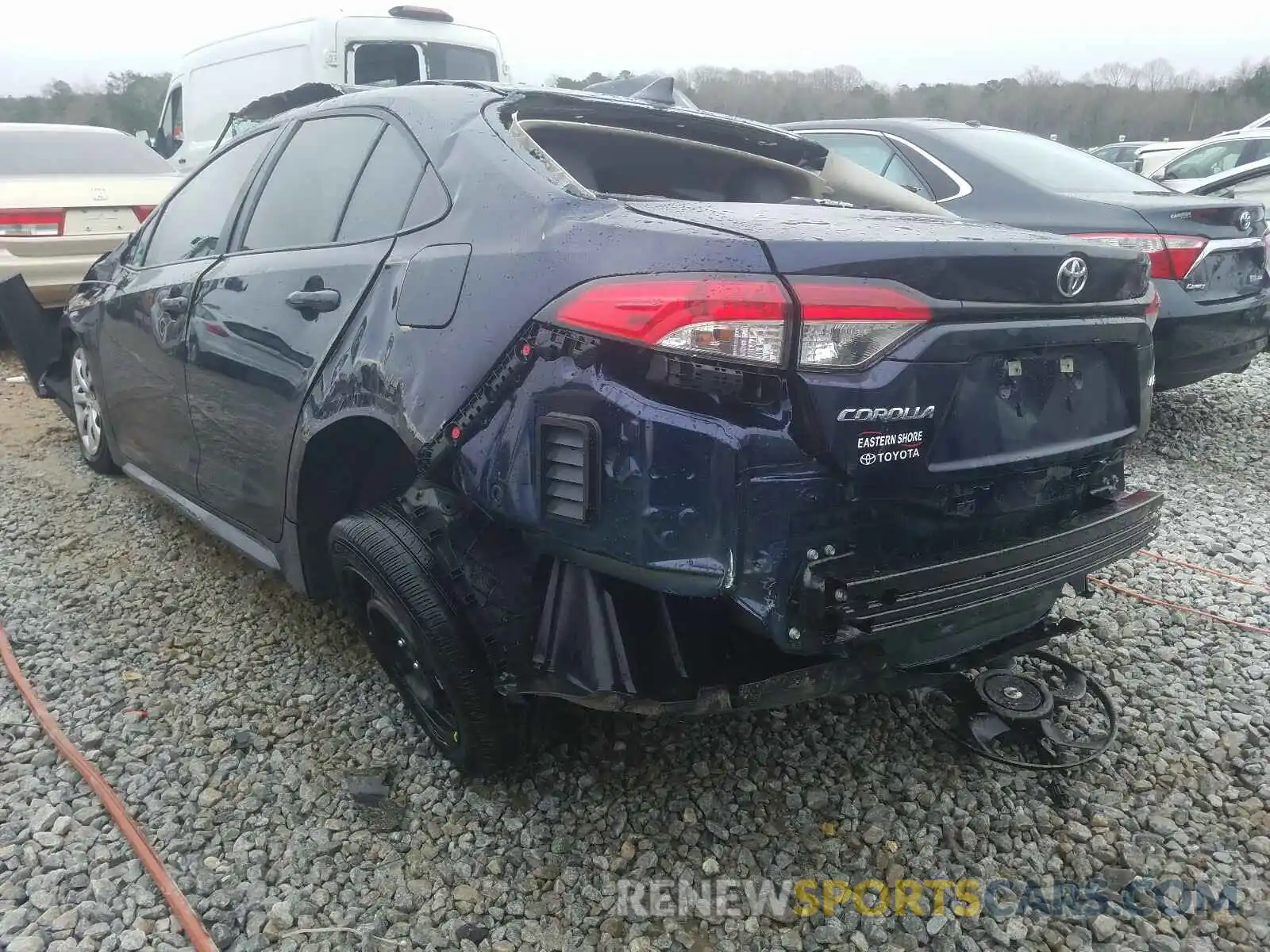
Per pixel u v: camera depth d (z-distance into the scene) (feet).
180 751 8.77
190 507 12.14
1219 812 8.18
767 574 6.22
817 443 6.20
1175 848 7.73
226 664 10.32
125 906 6.98
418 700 8.63
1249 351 17.10
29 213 21.03
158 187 23.31
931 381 6.49
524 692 7.30
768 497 6.17
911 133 18.17
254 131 11.51
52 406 20.65
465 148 8.20
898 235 6.77
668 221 6.72
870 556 6.59
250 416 9.86
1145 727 9.29
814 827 7.97
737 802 8.23
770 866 7.56
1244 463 17.40
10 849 7.50
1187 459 17.63
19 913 6.88
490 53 31.86
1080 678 9.34
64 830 7.72
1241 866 7.55
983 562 6.91
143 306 12.18
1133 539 8.30
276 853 7.57
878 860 7.64
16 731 9.02
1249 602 11.82
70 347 15.96
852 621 6.34
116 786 8.27
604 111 9.35
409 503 8.02
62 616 11.30
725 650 7.01
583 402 6.42
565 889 7.30
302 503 9.25
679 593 6.34
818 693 7.05
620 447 6.28
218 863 7.44
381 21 29.01
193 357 10.84
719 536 6.17
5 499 15.08
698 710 6.79
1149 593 12.10
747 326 6.02
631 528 6.31
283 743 8.95
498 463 6.93
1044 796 8.36
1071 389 7.77
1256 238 16.46
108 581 12.25
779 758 8.79
